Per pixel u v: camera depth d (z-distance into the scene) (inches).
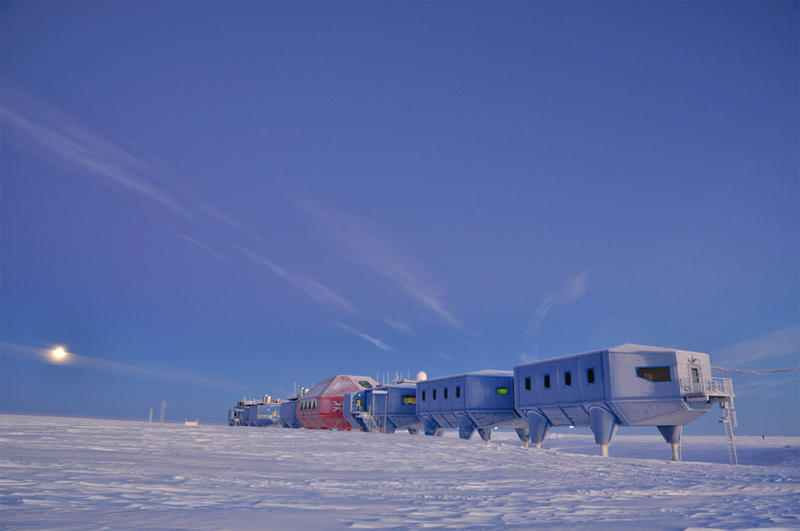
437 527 289.7
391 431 2800.2
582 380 1718.8
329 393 3233.3
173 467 631.2
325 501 402.6
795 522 331.3
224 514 310.5
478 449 1305.4
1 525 242.5
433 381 2447.1
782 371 1606.8
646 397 1573.6
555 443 4079.7
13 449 759.7
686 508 404.2
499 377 2228.1
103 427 1451.8
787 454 2308.1
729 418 1562.5
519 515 351.9
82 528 242.2
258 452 983.6
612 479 701.3
